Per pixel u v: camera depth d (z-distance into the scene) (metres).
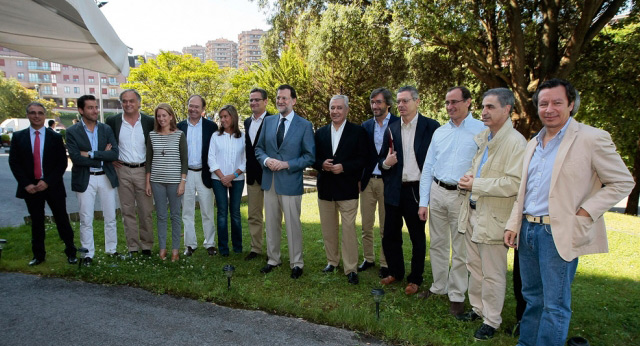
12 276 4.14
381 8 11.21
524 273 2.73
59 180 4.48
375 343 2.95
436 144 3.62
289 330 3.12
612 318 3.45
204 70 24.56
